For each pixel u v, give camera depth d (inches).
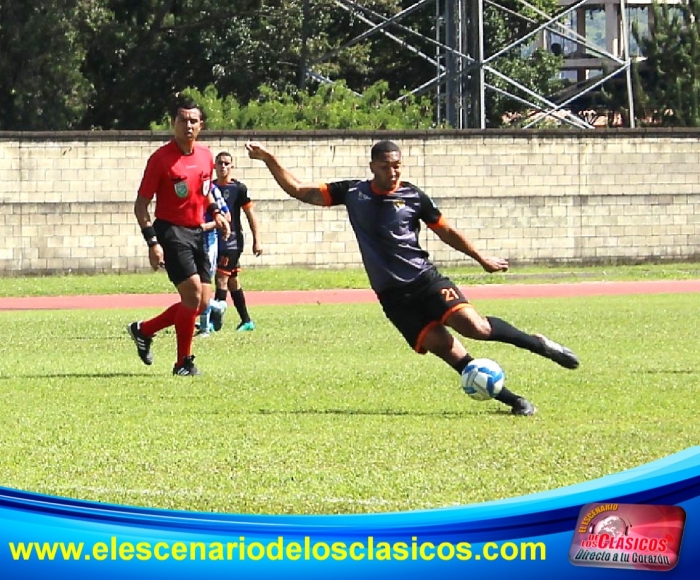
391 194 876.6
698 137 3257.9
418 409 923.4
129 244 3019.2
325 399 975.0
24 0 3880.4
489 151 3161.9
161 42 4439.0
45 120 3895.2
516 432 820.0
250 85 4419.3
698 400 952.9
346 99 3604.8
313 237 3097.9
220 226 1111.6
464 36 3895.2
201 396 991.0
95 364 1238.3
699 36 4938.5
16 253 2979.8
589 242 3211.1
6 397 989.8
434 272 883.4
